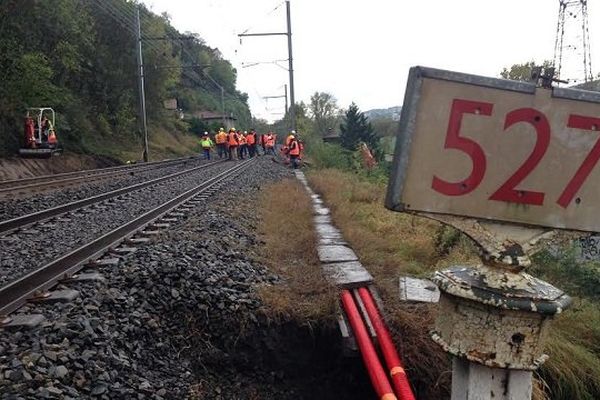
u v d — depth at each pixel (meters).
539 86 1.71
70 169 24.38
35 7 25.34
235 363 5.38
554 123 1.72
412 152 1.70
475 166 1.72
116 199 13.10
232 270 6.60
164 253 6.90
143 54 42.59
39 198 13.34
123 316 5.05
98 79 36.62
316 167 25.81
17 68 23.16
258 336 5.51
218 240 8.07
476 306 1.83
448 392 4.86
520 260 1.79
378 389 4.30
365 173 21.50
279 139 95.31
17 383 3.64
